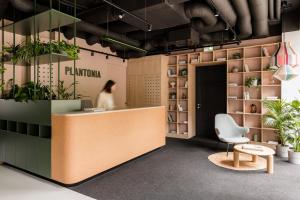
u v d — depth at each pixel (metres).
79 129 3.35
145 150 5.02
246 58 6.17
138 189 3.28
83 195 3.07
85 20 5.36
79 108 3.95
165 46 7.28
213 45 6.71
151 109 5.29
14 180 3.58
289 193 3.13
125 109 4.42
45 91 4.03
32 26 4.30
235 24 5.46
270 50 5.91
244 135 5.33
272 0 4.35
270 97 5.79
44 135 3.61
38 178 3.67
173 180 3.62
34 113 3.68
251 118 6.28
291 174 3.88
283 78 4.07
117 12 4.72
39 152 3.60
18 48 4.18
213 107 7.39
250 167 4.25
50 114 3.43
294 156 4.49
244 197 3.02
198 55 7.21
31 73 5.41
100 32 5.75
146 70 7.93
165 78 7.75
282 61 4.08
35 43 3.83
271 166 3.93
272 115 5.13
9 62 4.57
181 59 7.65
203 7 4.51
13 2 3.93
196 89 7.75
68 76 6.42
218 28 5.64
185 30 6.02
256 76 6.17
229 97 6.46
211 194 3.11
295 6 5.20
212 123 7.40
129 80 8.45
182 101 7.64
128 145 4.44
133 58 8.27
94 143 3.62
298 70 5.35
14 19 4.40
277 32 5.82
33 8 4.21
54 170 3.38
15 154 4.05
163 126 5.81
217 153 5.31
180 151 5.52
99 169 3.72
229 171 4.04
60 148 3.29
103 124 3.81
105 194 3.11
